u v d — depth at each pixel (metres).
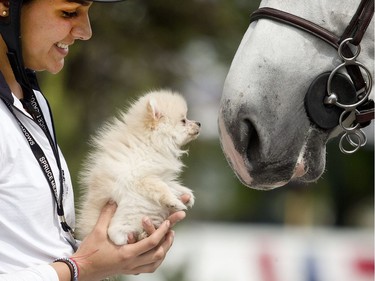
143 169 5.94
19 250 5.66
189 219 16.48
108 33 15.66
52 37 5.77
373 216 22.59
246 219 21.89
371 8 6.13
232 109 6.17
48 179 5.77
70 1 5.71
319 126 6.21
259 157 6.18
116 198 5.89
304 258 14.89
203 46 16.39
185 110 6.27
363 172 22.52
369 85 6.21
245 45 6.32
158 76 16.09
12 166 5.61
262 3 6.46
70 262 5.66
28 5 5.71
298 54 6.17
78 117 14.64
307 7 6.23
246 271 15.00
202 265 14.94
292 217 21.56
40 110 6.09
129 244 5.82
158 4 16.00
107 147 6.08
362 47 6.25
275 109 6.14
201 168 16.02
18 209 5.62
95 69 15.88
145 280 12.56
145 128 6.10
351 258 14.82
